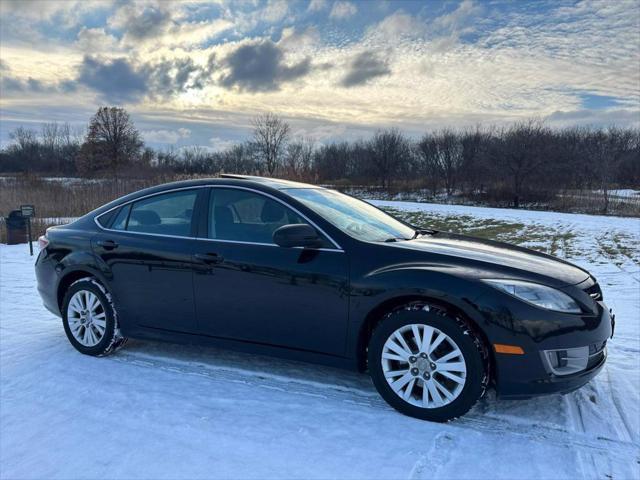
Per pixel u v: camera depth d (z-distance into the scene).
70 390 3.62
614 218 21.77
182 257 3.88
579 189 35.72
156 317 4.05
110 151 67.75
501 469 2.63
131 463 2.70
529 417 3.20
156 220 4.16
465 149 43.34
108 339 4.23
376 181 51.62
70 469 2.66
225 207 3.91
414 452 2.79
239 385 3.70
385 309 3.31
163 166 38.34
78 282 4.35
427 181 46.47
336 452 2.79
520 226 18.95
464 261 3.26
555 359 2.97
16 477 2.60
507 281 3.06
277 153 54.25
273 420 3.15
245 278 3.64
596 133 39.59
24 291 6.99
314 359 3.51
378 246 3.42
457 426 3.07
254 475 2.59
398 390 3.21
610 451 2.81
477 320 2.98
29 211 10.64
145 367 4.06
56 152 74.94
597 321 3.09
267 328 3.62
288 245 3.36
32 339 4.80
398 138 51.09
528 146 36.53
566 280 3.19
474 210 28.36
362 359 3.42
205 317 3.85
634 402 3.42
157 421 3.15
